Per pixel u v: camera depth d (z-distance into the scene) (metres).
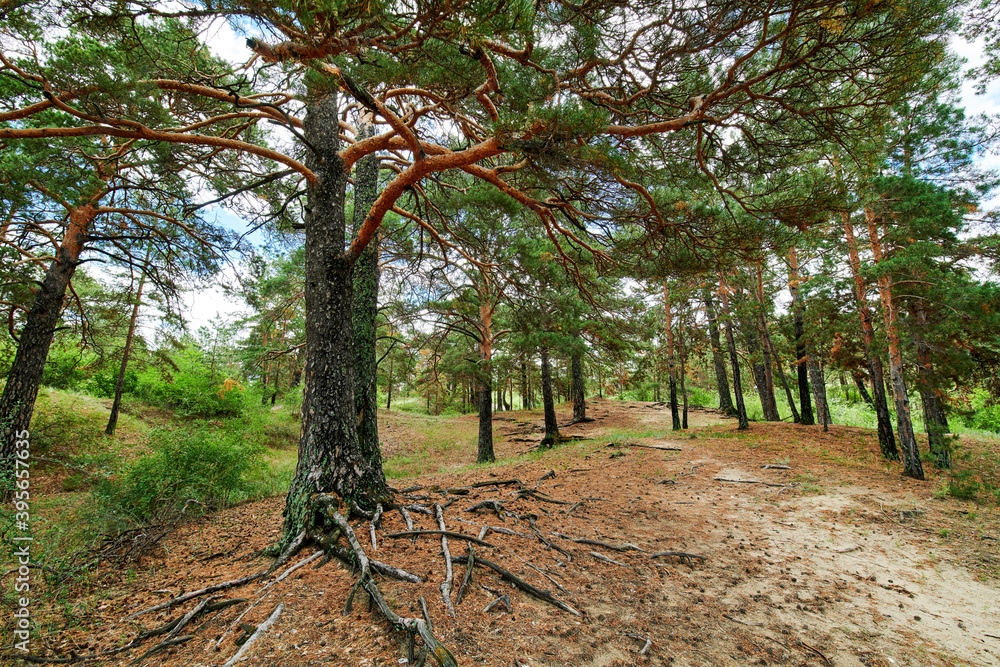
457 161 4.64
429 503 6.41
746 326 17.92
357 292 7.33
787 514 7.14
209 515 6.96
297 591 3.77
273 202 8.73
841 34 3.96
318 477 5.14
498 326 18.45
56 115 5.94
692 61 4.79
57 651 3.12
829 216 5.60
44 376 17.39
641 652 3.25
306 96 5.18
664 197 6.90
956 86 8.81
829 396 27.61
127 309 14.93
